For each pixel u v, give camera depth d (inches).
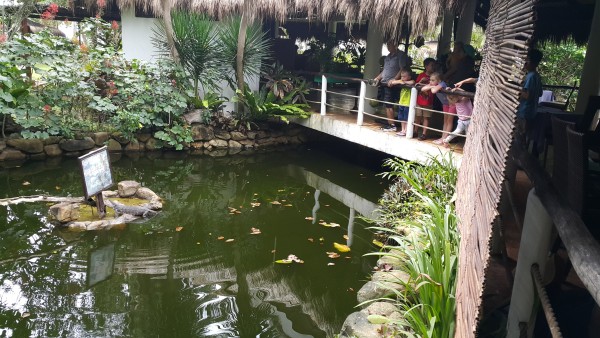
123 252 191.6
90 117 343.9
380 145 280.4
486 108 98.0
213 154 357.7
